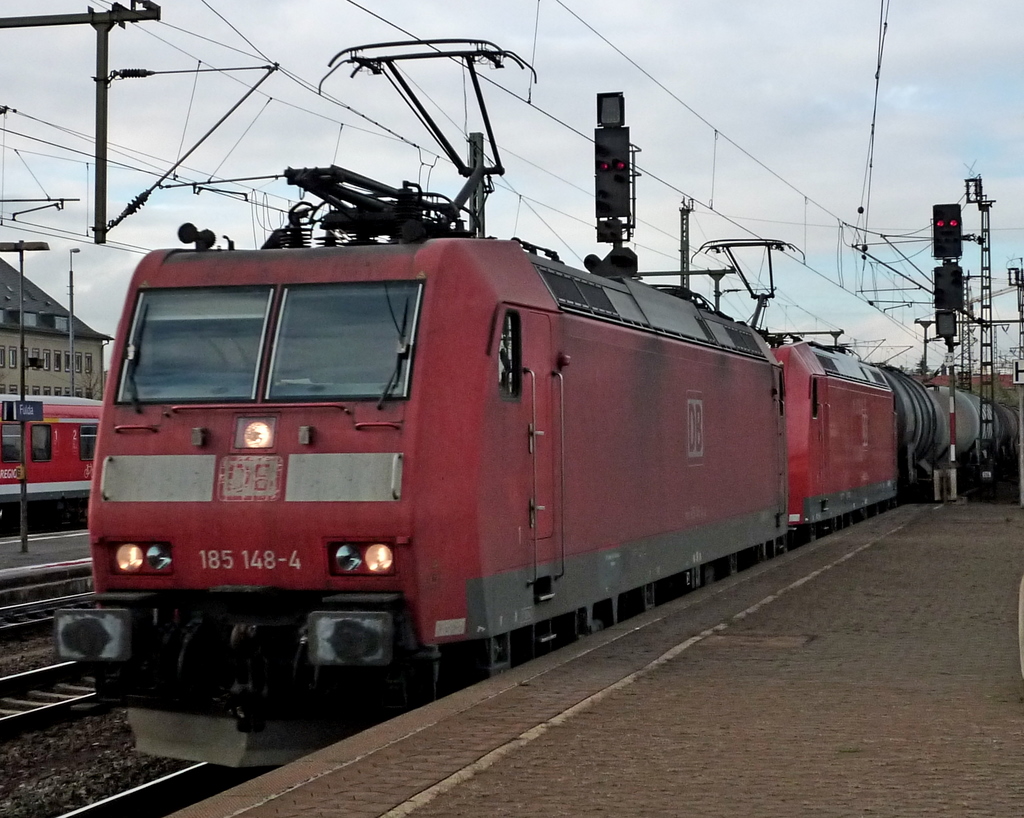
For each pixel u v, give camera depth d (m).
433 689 9.95
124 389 10.20
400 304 9.95
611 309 13.77
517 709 9.07
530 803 6.68
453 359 9.89
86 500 39.78
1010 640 12.36
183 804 9.62
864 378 33.72
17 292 89.25
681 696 9.54
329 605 9.56
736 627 13.27
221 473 9.78
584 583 12.52
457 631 9.79
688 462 16.41
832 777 7.14
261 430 9.77
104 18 16.12
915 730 8.34
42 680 13.88
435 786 7.01
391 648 9.09
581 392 12.47
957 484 48.94
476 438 9.96
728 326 19.62
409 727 8.62
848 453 30.31
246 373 10.01
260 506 9.63
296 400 9.81
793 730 8.38
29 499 36.69
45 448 37.47
